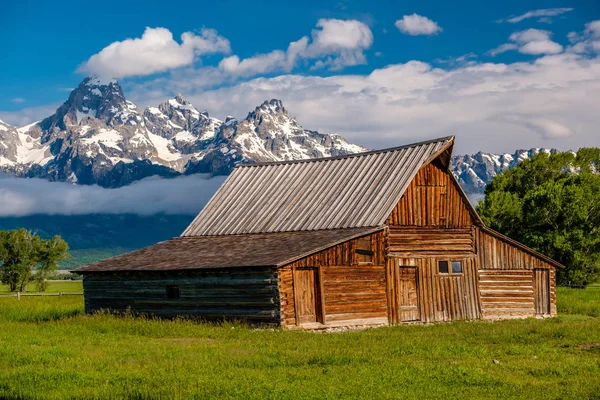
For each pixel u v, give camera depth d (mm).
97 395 19172
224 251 41781
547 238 82062
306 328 36812
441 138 44875
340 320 38469
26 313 46438
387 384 20391
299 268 37500
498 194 88438
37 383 20797
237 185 52188
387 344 28781
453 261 44469
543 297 47812
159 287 41562
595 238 81688
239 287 37938
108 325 35406
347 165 48406
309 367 23250
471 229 45562
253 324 37156
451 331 34656
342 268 39188
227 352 26125
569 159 97500
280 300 36250
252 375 21719
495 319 45438
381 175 45125
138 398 18797
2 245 110875
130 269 41906
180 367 22922
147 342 29688
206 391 19562
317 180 48469
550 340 30344
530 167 99000
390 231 42094
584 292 69812
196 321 39156
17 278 110812
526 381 20969
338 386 20156
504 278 46375
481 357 25250
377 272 40969
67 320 38500
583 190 83438
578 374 21891
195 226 49438
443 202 44688
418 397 18891
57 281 177250
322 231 42594
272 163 52938
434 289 43375
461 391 19641
